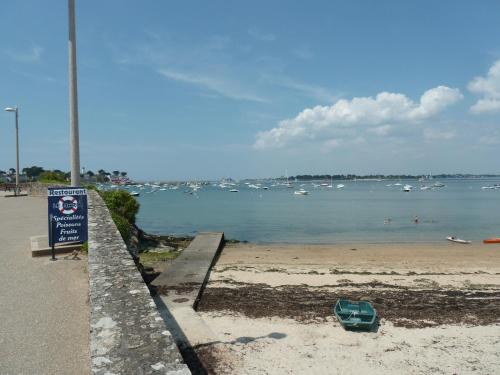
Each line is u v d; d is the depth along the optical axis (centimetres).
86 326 711
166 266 1709
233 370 816
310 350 913
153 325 507
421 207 7006
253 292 1362
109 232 1029
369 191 15538
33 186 3716
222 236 2623
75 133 1423
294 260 2034
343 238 3266
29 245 1369
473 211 6031
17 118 3703
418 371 838
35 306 802
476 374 830
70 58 1402
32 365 582
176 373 407
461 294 1367
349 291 1391
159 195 13900
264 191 16662
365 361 872
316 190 17025
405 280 1572
